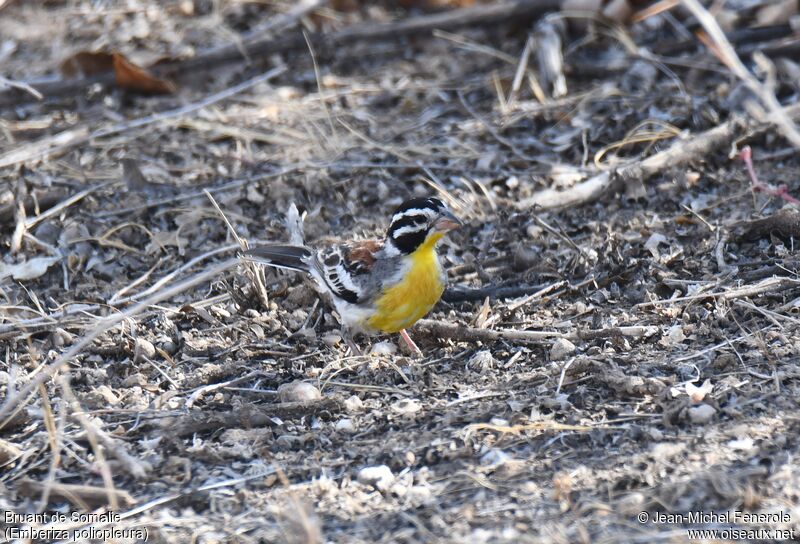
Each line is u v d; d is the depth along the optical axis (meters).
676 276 11.74
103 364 10.96
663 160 14.03
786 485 8.02
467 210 13.74
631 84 16.45
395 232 10.46
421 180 14.53
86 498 8.56
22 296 12.33
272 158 15.23
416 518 7.99
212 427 9.55
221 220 13.80
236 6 20.11
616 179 13.66
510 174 14.44
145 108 17.11
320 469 8.83
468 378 10.23
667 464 8.41
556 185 14.05
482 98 16.67
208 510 8.38
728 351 10.12
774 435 8.67
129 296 12.34
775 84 15.67
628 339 10.58
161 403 10.02
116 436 9.45
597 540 7.53
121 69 17.16
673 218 13.06
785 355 9.93
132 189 14.44
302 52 18.34
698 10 9.30
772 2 17.34
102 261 13.07
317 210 13.80
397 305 10.52
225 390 10.27
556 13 17.83
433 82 17.25
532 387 9.88
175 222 13.76
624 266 11.88
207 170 15.03
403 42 18.58
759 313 10.74
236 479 8.77
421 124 16.06
